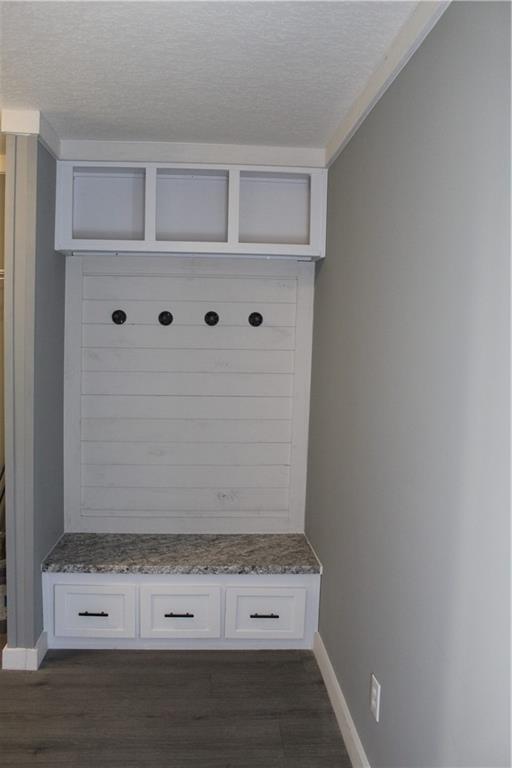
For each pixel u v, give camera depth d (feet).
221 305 10.36
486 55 3.88
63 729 7.52
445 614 4.48
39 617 8.96
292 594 9.36
